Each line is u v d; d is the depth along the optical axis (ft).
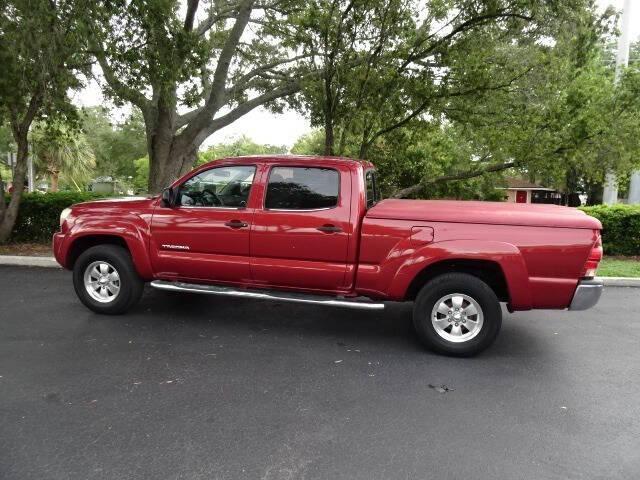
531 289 14.76
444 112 32.68
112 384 13.12
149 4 26.53
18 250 33.01
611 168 35.40
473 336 15.40
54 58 26.71
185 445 10.27
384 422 11.40
